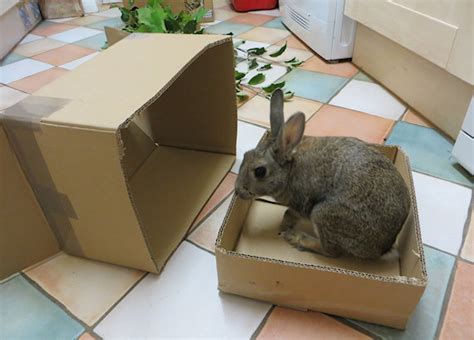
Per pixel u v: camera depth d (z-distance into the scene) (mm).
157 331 1055
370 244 1110
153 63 1215
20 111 999
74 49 2857
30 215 1171
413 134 1815
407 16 1809
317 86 2266
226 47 1411
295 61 2537
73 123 921
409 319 1054
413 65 1935
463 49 1509
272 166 1167
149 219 1387
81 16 3650
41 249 1243
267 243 1299
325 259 1229
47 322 1088
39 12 3555
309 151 1189
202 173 1622
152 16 2473
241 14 3576
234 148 1696
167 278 1195
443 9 1585
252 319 1076
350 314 1047
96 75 1160
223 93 1540
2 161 1051
